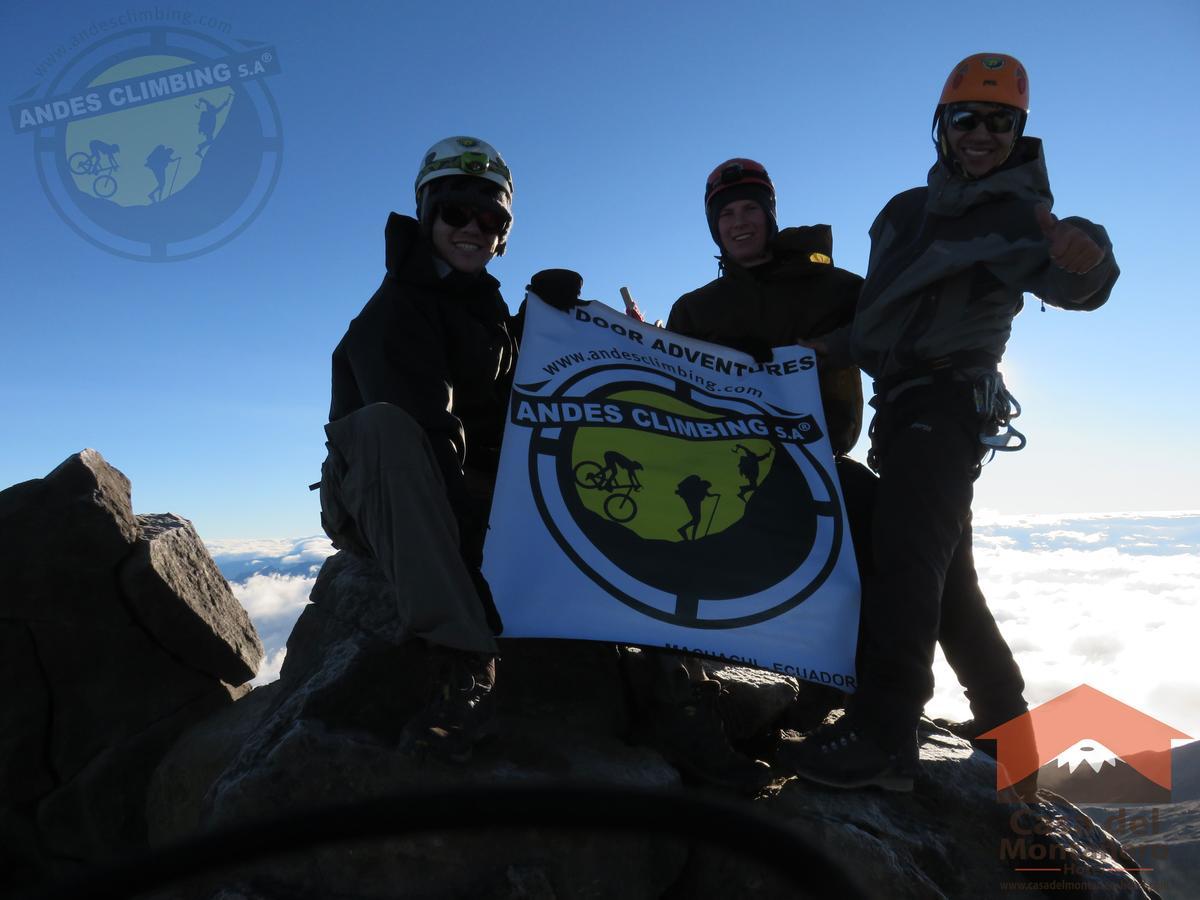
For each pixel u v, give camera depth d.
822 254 3.92
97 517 3.63
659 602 3.01
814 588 3.16
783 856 0.39
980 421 3.05
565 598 2.96
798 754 2.96
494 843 2.43
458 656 2.55
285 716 2.79
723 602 3.06
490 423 3.41
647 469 3.27
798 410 3.57
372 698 2.77
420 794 0.38
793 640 3.05
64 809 3.54
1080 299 2.87
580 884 2.46
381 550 2.59
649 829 0.39
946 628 3.38
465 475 3.38
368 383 2.88
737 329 3.93
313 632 3.40
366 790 2.49
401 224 3.11
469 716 2.49
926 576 2.95
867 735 2.91
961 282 3.09
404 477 2.57
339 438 2.71
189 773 3.38
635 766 2.73
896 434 3.12
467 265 3.15
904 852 2.85
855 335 3.34
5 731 3.51
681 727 2.90
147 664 3.72
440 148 3.15
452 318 3.11
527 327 3.46
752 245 3.87
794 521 3.29
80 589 3.62
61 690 3.60
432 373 2.90
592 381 3.42
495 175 3.12
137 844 3.55
